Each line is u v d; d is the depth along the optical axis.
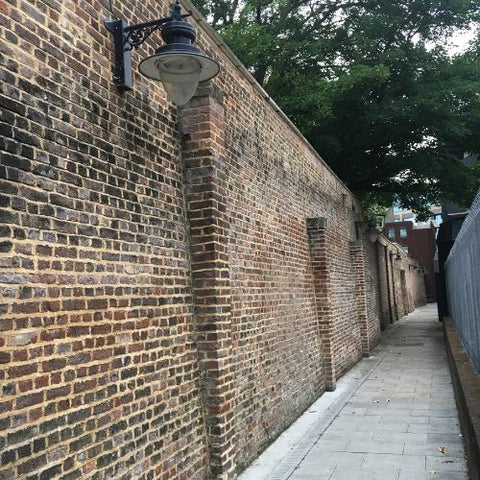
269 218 7.38
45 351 3.00
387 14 17.77
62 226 3.23
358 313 14.45
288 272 8.11
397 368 12.38
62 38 3.38
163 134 4.68
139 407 3.87
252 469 5.77
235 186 6.16
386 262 24.59
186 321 4.73
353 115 17.67
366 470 5.61
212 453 4.79
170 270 4.54
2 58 2.87
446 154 19.20
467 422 5.35
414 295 44.22
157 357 4.18
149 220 4.28
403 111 16.81
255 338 6.43
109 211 3.73
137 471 3.77
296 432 7.16
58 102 3.29
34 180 3.03
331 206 11.84
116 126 3.92
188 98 3.73
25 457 2.79
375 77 15.86
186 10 5.12
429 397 9.04
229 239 5.87
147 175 4.32
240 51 16.62
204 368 4.86
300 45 16.77
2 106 2.84
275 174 7.79
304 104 16.31
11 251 2.82
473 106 17.72
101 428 3.43
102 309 3.55
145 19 4.47
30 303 2.92
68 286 3.24
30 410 2.86
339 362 11.27
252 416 6.12
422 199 21.17
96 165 3.62
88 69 3.63
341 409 8.43
